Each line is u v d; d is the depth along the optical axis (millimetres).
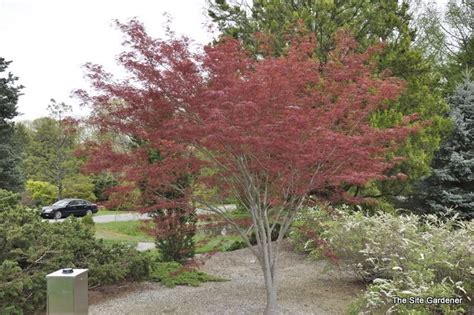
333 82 6598
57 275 4227
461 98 14195
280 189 6250
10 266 5789
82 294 4363
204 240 7625
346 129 6293
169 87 5449
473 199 13172
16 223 6797
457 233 7379
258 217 6215
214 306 6684
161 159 6387
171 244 9977
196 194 6672
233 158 5816
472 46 23578
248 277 9062
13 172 20688
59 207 27906
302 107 5688
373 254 7391
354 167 6184
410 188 11891
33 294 6129
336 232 7898
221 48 5648
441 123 12281
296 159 5387
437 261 6434
